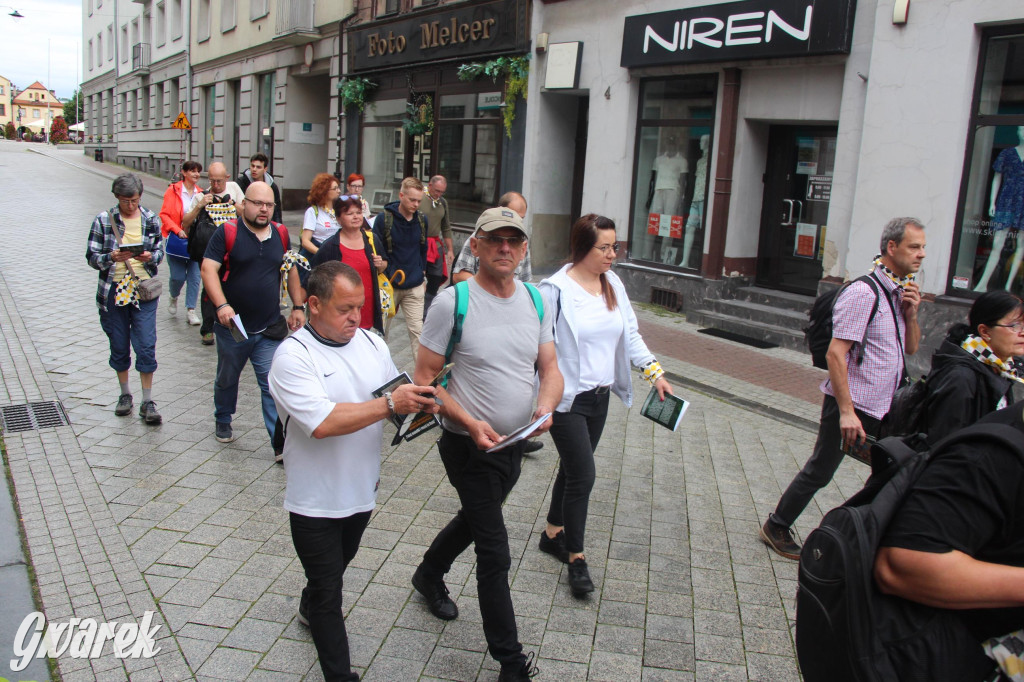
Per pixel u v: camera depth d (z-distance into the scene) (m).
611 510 4.90
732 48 9.69
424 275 6.90
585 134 13.21
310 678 3.16
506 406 3.15
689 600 3.89
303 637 3.43
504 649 3.05
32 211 19.38
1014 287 7.80
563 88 12.16
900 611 1.96
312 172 22.77
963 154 7.88
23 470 4.96
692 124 10.75
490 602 3.08
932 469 1.96
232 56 25.33
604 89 11.69
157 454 5.34
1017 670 1.91
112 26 42.59
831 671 2.03
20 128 109.12
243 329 5.01
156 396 6.52
